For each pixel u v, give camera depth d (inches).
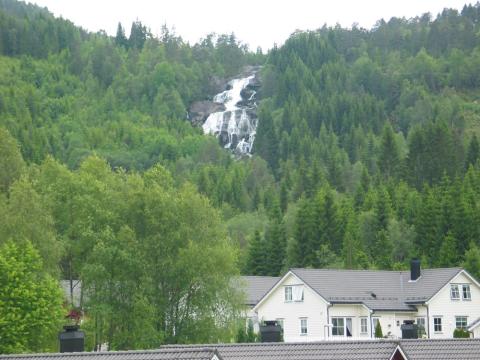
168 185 3927.2
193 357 1581.0
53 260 3149.6
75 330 2001.7
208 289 3326.8
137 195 3432.6
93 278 3243.1
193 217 3459.6
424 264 5565.9
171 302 3371.1
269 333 2098.9
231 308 3371.1
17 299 2699.3
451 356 1934.1
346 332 3959.2
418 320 4023.1
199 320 3329.2
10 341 2625.5
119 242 3309.5
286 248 6264.8
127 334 3225.9
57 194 3499.0
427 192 6988.2
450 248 5649.6
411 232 6092.5
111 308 3228.3
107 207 3452.3
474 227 5940.0
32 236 3132.4
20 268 2733.8
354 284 4077.3
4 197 3363.7
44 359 1784.0
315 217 6254.9
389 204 6688.0
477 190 7229.3
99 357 1731.1
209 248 3348.9
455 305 4037.9
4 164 4069.9
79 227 3373.5
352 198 7618.1
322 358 1823.3
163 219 3403.1
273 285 4114.2
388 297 4045.3
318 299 3964.1
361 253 5654.5
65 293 3380.9
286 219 7185.0
